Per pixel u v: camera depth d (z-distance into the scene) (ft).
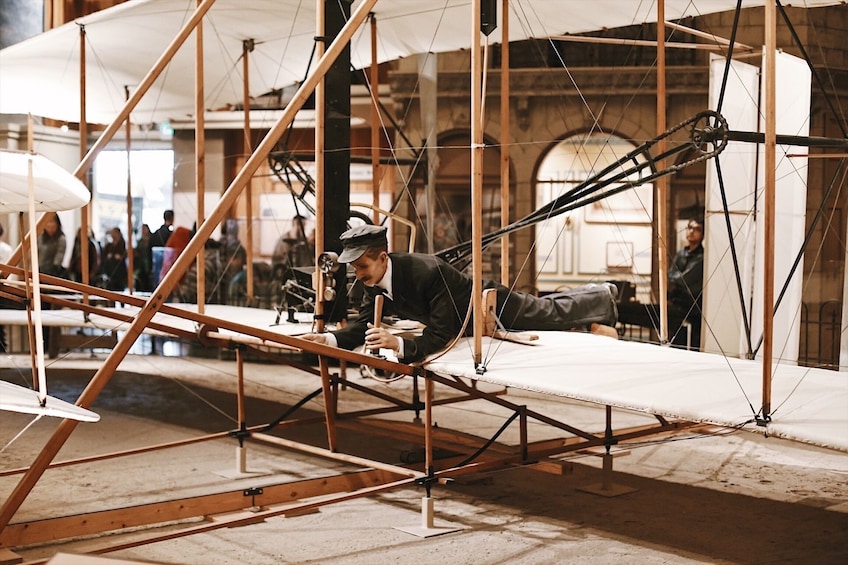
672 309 26.76
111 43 24.63
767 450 19.60
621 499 15.44
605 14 23.04
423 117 35.86
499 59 41.73
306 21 23.15
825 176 31.60
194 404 24.58
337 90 18.07
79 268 35.45
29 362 32.17
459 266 18.33
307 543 12.66
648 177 14.58
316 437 20.52
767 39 9.93
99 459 14.57
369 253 13.67
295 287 18.45
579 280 39.11
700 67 39.24
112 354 11.11
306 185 19.63
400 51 26.89
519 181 41.60
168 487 15.51
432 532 13.19
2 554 11.14
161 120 33.73
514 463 14.66
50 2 40.42
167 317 20.39
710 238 22.68
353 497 13.05
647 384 11.60
